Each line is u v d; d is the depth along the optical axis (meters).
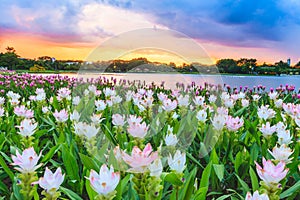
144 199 1.67
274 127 2.71
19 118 3.60
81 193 2.29
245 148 2.84
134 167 1.60
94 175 1.50
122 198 1.90
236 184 2.61
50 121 3.67
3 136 3.01
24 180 1.76
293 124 3.32
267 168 1.66
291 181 2.67
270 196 1.65
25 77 10.84
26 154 1.76
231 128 2.77
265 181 1.66
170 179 1.69
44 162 2.66
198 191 1.74
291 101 6.21
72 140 2.79
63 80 9.95
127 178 1.95
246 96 6.41
